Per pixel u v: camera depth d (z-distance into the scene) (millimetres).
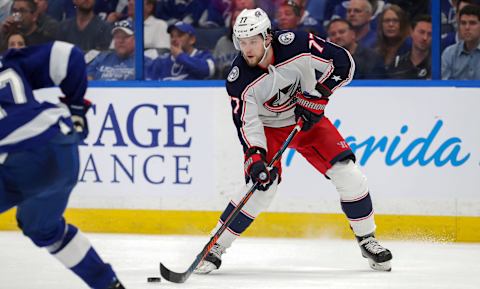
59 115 8602
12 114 8406
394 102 17047
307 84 12648
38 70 8750
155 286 11742
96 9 19266
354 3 18203
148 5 18969
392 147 17078
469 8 17516
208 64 19000
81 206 18594
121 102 18328
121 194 18359
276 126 13008
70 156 8594
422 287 11703
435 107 16906
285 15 18578
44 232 8859
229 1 18750
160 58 19094
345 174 12930
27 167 8359
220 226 12914
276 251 15617
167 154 18094
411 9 17969
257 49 11883
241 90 12273
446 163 16875
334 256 14977
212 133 17859
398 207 17078
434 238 16922
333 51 12477
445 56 17766
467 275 12797
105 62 19359
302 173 17391
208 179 17891
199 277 12625
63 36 19516
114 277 9188
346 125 17281
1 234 18328
